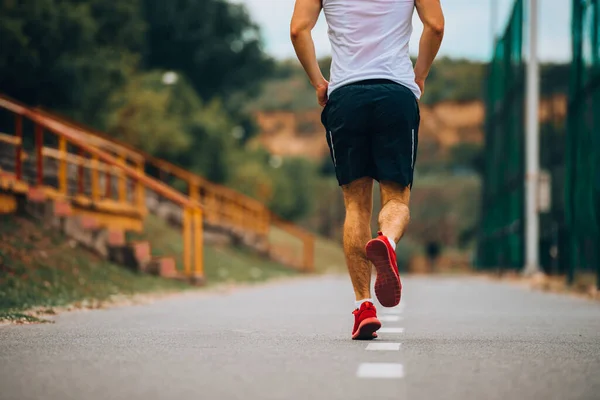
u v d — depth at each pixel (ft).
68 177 79.97
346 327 30.58
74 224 59.93
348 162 24.02
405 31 24.34
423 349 22.39
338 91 23.95
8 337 25.61
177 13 221.05
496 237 120.47
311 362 19.71
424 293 68.23
